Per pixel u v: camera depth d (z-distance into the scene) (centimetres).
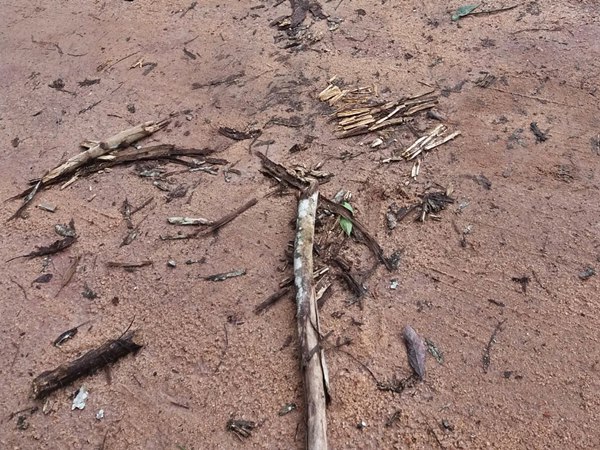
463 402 83
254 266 99
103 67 139
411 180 107
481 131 114
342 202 105
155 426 85
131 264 101
